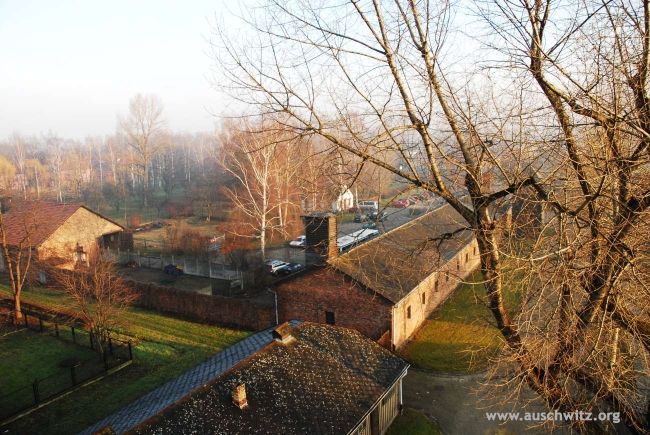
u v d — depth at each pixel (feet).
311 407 39.96
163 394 42.75
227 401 37.29
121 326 81.61
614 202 26.35
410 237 86.89
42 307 88.89
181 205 213.46
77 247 124.16
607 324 27.96
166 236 153.89
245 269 113.29
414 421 51.72
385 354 52.08
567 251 25.80
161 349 72.95
